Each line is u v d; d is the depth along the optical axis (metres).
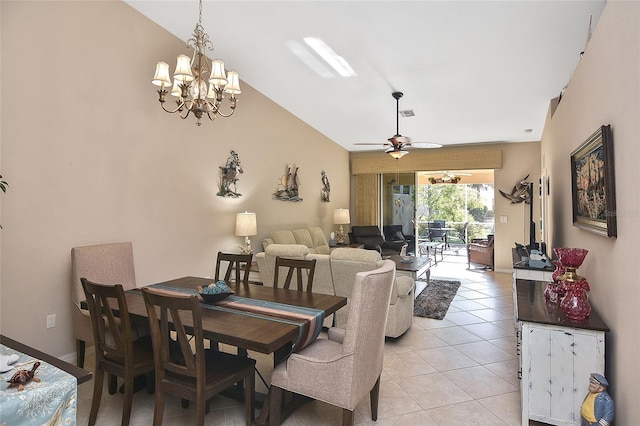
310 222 6.99
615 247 1.97
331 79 4.84
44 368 1.54
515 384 2.81
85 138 3.23
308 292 2.79
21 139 2.81
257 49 4.20
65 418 1.43
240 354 2.69
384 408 2.47
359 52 4.04
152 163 3.85
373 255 3.47
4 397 1.29
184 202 4.24
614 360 2.00
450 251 10.76
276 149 5.91
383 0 3.16
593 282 2.48
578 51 3.70
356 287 1.90
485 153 7.53
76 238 3.17
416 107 5.57
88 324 2.90
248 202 5.29
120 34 3.52
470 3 3.10
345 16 3.43
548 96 4.90
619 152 1.85
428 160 8.02
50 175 2.99
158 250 3.92
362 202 8.75
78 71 3.18
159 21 3.84
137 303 2.49
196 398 1.85
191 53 4.26
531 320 2.20
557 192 4.11
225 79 2.73
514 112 5.61
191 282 3.15
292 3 3.33
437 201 11.66
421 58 4.07
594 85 2.32
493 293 5.73
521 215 7.46
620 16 1.80
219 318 2.16
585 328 2.09
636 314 1.66
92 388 2.73
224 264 4.82
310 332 2.13
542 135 6.56
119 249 3.33
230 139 4.95
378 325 2.08
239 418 2.34
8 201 2.74
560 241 3.88
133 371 2.14
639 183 1.59
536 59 3.92
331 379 1.95
